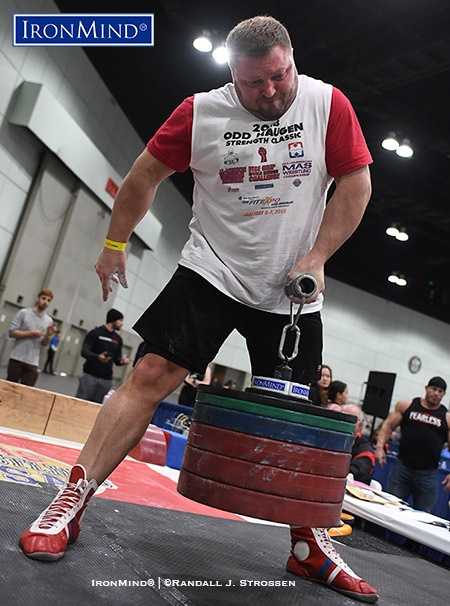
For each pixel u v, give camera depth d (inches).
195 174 68.6
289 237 64.3
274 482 51.3
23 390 147.9
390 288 743.7
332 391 198.2
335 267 713.0
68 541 59.0
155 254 556.4
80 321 470.3
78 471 60.1
